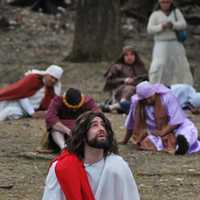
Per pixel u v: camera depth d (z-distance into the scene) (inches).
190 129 959.6
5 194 756.6
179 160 912.9
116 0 1943.9
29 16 2514.8
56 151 938.7
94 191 514.0
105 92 1439.5
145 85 963.3
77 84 1718.8
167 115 963.3
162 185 795.4
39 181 809.5
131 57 1307.8
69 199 507.5
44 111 1224.8
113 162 517.0
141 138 971.9
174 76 1376.7
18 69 1897.1
